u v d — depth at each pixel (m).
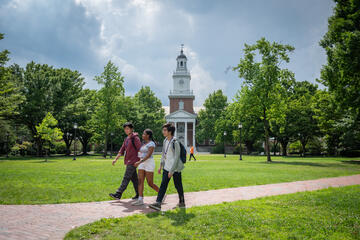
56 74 48.09
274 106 27.42
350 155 37.62
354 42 16.48
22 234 3.76
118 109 36.72
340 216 4.73
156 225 4.13
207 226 4.06
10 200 6.13
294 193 7.29
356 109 21.95
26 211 5.20
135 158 6.36
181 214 4.79
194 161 25.52
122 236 3.59
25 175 11.49
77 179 10.22
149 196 7.09
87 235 3.62
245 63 27.59
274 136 47.56
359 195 6.83
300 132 41.19
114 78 35.78
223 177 11.35
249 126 47.88
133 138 6.43
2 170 14.02
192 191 7.89
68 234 3.64
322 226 4.11
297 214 4.85
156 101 63.28
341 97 21.41
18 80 41.34
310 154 49.06
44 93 40.97
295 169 16.09
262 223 4.25
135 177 6.51
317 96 33.97
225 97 61.12
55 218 4.70
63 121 42.94
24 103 39.22
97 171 13.84
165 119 66.75
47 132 26.72
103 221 4.30
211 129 59.78
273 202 5.91
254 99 27.20
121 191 6.27
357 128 26.98
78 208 5.51
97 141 50.03
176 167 5.45
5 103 30.22
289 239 3.55
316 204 5.74
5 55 24.88
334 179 11.10
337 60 19.58
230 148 66.00
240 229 3.93
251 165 19.77
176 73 70.62
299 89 46.09
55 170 14.30
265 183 9.69
